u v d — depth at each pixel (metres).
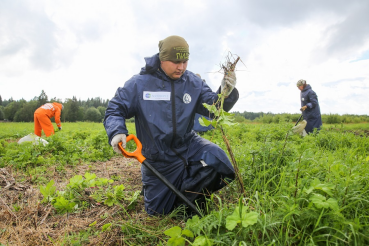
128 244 2.08
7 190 3.21
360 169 2.29
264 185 2.44
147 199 2.60
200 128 4.80
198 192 2.41
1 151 5.16
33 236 2.24
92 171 4.31
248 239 1.73
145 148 2.55
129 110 2.46
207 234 1.75
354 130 12.35
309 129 8.34
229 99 2.36
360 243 1.52
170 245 1.72
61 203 2.63
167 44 2.27
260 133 7.06
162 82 2.43
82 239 2.16
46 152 5.01
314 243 1.60
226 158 2.36
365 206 1.85
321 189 1.77
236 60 2.21
